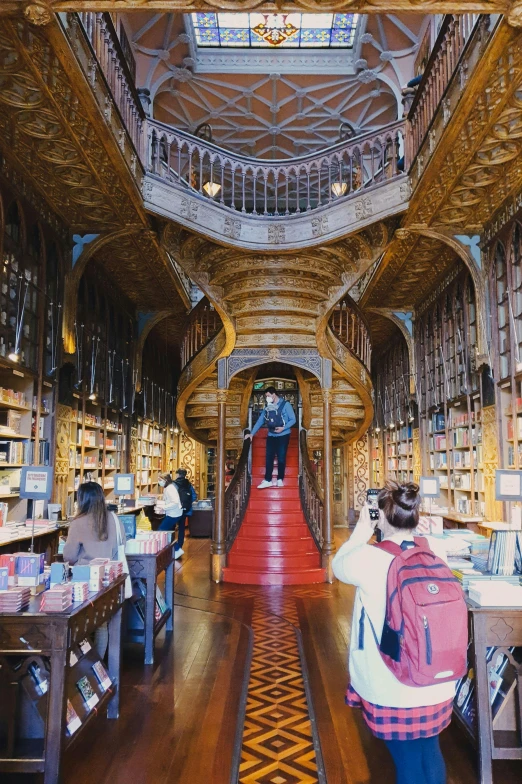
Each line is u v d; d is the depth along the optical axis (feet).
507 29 14.23
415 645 7.10
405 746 7.89
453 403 32.19
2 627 9.86
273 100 48.62
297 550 31.42
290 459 40.75
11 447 21.30
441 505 34.30
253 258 27.09
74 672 11.27
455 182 22.04
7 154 20.34
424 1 13.50
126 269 32.91
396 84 44.62
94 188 22.86
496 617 10.59
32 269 23.30
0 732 10.27
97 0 13.52
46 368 24.81
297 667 16.43
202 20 42.24
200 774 10.44
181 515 34.63
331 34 43.93
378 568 7.89
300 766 10.79
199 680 15.34
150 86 44.70
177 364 57.36
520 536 12.54
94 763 10.83
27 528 20.99
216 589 27.45
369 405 33.65
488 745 10.16
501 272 25.35
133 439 40.24
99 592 11.61
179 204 24.68
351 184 25.71
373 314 41.04
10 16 13.98
